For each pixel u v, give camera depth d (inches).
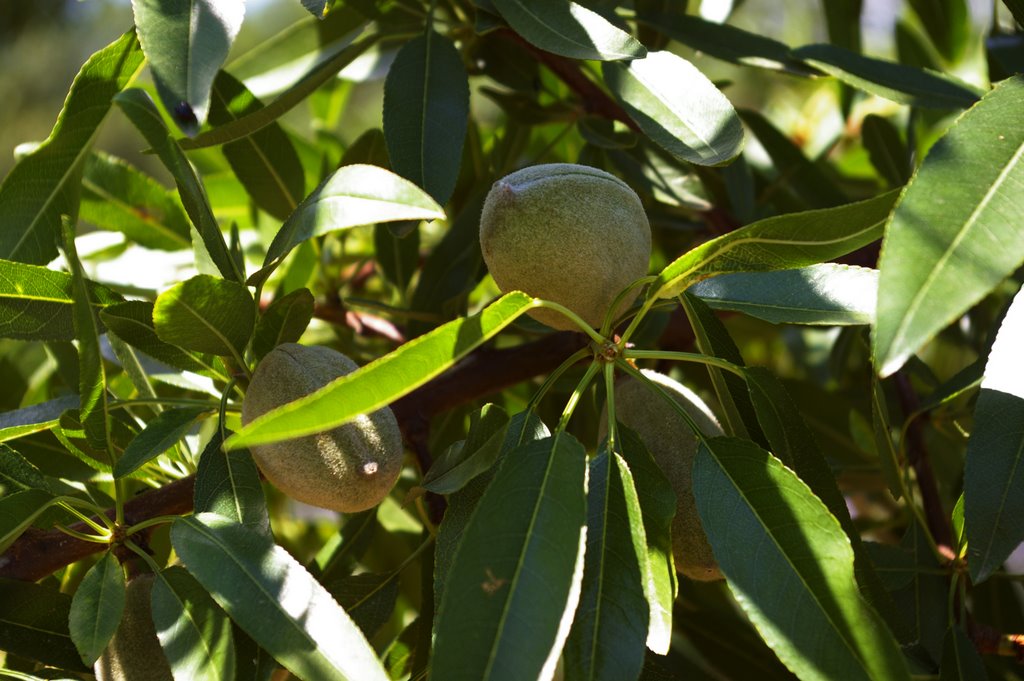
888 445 17.0
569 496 14.3
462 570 13.9
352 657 14.4
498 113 31.3
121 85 17.5
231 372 16.4
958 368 25.5
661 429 15.7
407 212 14.9
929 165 14.1
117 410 18.2
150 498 16.6
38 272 16.6
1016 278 21.0
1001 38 20.5
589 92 19.9
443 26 20.5
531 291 15.7
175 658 15.0
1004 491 15.2
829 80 27.6
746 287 16.5
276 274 22.1
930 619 17.0
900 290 13.6
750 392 15.6
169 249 21.2
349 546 18.3
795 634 14.2
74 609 15.3
